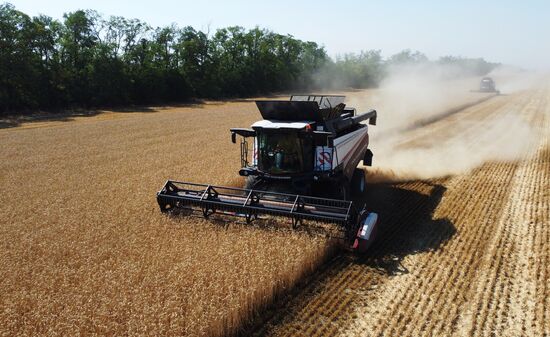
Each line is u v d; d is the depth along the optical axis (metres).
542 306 7.96
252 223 10.86
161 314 6.95
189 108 52.22
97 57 52.66
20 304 7.38
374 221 10.27
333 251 10.12
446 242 10.78
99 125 33.25
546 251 10.17
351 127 14.51
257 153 12.16
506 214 12.78
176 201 11.66
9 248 9.91
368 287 8.67
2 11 43.81
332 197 12.20
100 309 7.11
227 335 7.20
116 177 16.80
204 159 20.00
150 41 65.44
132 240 9.99
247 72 80.75
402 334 7.21
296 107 11.71
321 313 7.86
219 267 8.54
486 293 8.40
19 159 20.75
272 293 8.12
